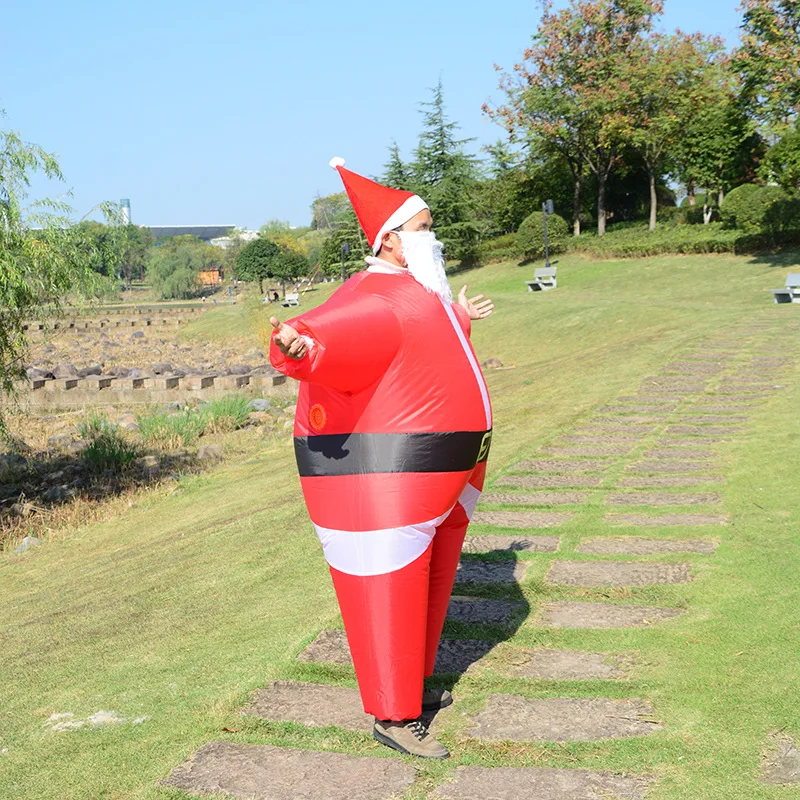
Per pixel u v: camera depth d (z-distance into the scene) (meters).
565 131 41.78
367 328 3.64
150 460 16.17
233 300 70.62
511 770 3.71
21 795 3.89
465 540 6.64
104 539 10.78
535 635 4.99
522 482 8.20
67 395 24.09
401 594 3.77
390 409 3.76
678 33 40.50
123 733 4.39
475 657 4.79
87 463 16.38
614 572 5.79
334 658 4.83
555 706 4.22
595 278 33.66
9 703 5.15
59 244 13.23
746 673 4.30
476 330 25.52
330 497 3.86
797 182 31.03
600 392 12.62
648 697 4.22
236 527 9.17
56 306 13.96
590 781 3.59
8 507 13.66
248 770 3.83
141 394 23.94
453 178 48.47
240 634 5.63
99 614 6.93
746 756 3.65
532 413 12.07
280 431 18.03
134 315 60.75
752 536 6.16
